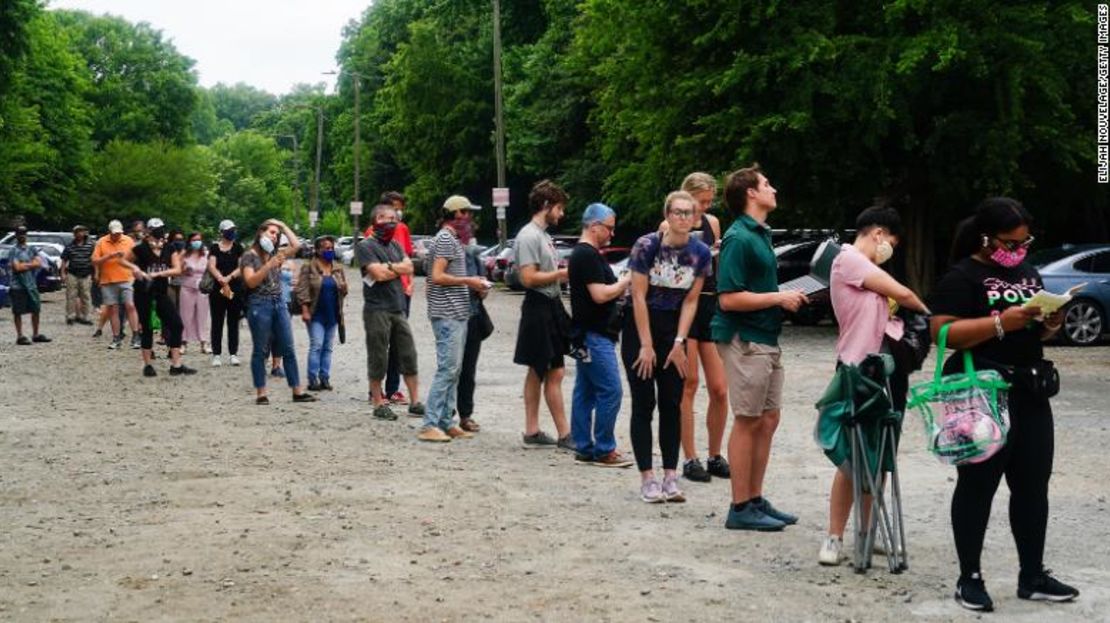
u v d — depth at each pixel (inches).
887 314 253.0
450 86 2135.8
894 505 253.4
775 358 284.0
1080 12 843.4
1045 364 230.2
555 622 217.9
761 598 233.0
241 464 376.8
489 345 805.2
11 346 810.2
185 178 3090.6
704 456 389.1
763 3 880.3
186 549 270.1
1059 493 330.0
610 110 1167.6
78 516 304.8
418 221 2287.2
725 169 940.0
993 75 855.1
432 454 395.2
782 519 293.1
